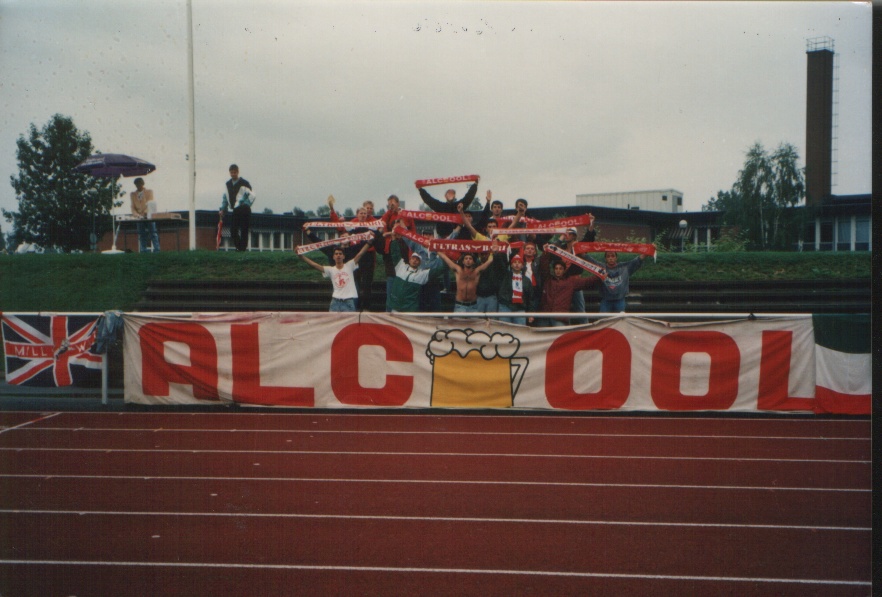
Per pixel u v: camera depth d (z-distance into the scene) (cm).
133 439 948
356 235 1322
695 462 839
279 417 1097
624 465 826
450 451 888
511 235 1309
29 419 1078
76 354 1155
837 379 1088
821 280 1606
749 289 1591
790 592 514
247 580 529
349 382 1129
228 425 1038
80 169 1827
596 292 1520
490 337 1108
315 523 641
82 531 623
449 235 1370
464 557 569
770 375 1088
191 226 1838
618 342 1097
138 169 1828
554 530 625
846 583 527
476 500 702
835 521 648
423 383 1120
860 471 806
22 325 1160
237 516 658
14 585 521
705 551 581
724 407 1092
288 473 792
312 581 527
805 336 1086
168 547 588
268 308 1550
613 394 1101
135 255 1750
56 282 1677
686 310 1534
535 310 1250
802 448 905
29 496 715
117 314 1150
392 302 1305
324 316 1126
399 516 658
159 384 1147
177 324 1141
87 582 526
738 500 704
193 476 780
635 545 593
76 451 886
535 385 1109
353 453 878
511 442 935
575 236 1298
